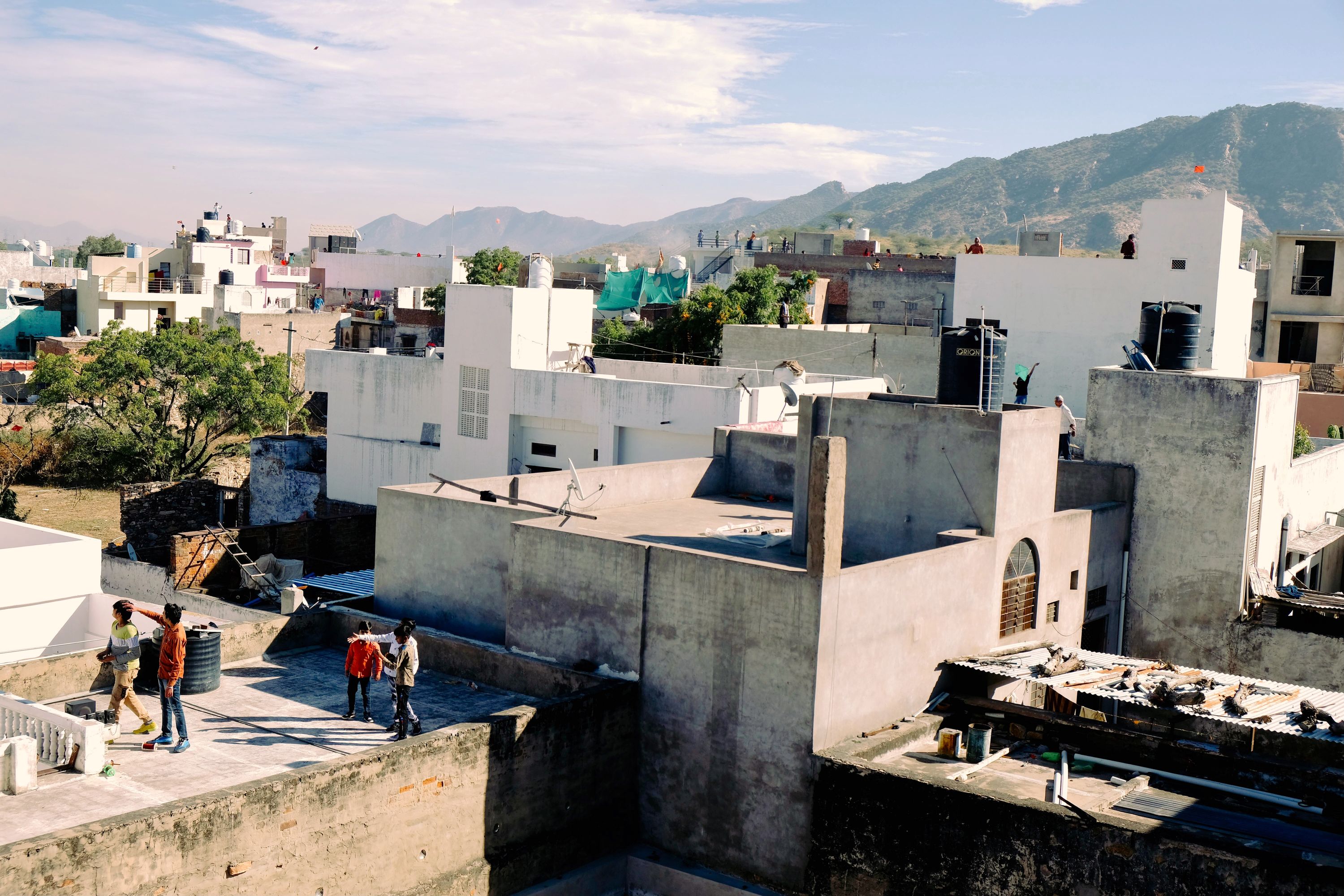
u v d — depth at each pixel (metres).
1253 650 23.00
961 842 15.64
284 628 21.50
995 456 19.47
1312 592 24.42
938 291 61.09
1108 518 23.27
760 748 17.36
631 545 18.69
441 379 38.16
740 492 27.06
